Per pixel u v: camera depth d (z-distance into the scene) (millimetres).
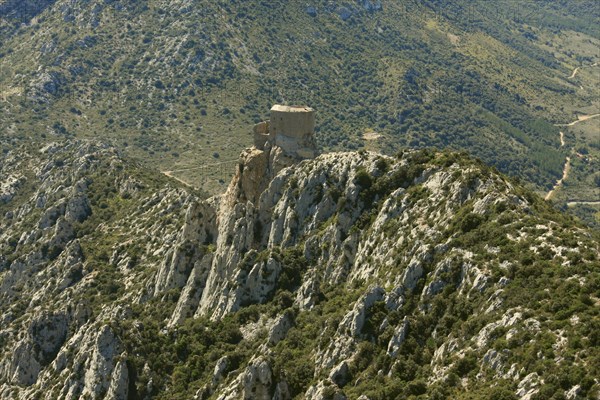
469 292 162750
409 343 162375
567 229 169375
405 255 180875
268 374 172500
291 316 194625
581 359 137000
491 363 146500
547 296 152125
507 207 177500
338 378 166125
